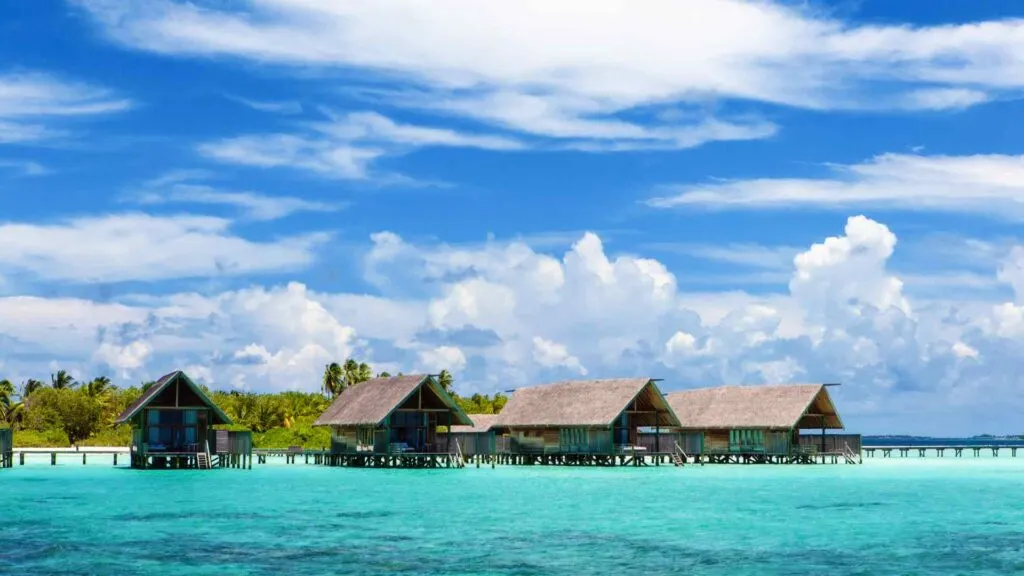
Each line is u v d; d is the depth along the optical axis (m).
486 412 136.75
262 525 41.56
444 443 84.19
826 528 41.09
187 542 36.72
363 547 35.69
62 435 119.38
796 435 91.81
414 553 34.47
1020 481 68.62
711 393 95.19
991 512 47.06
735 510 47.75
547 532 39.62
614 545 36.34
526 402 89.75
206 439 74.56
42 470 74.94
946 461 107.50
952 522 43.03
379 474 72.81
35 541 36.81
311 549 35.22
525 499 52.91
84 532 39.22
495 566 32.06
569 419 83.50
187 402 73.19
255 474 71.69
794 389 90.25
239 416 125.06
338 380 151.50
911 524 42.38
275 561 32.78
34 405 125.75
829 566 32.22
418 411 80.75
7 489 57.94
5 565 31.88
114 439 120.25
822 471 79.94
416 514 45.66
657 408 85.31
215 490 58.06
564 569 31.56
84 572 30.70
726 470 80.31
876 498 54.38
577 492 57.12
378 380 85.19
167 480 65.38
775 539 37.84
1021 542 37.22
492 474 74.00
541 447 86.81
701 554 34.41
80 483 62.56
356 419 80.06
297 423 127.12
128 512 45.91
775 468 84.06
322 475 71.31
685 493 57.31
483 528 40.88
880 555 34.25
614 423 84.75
